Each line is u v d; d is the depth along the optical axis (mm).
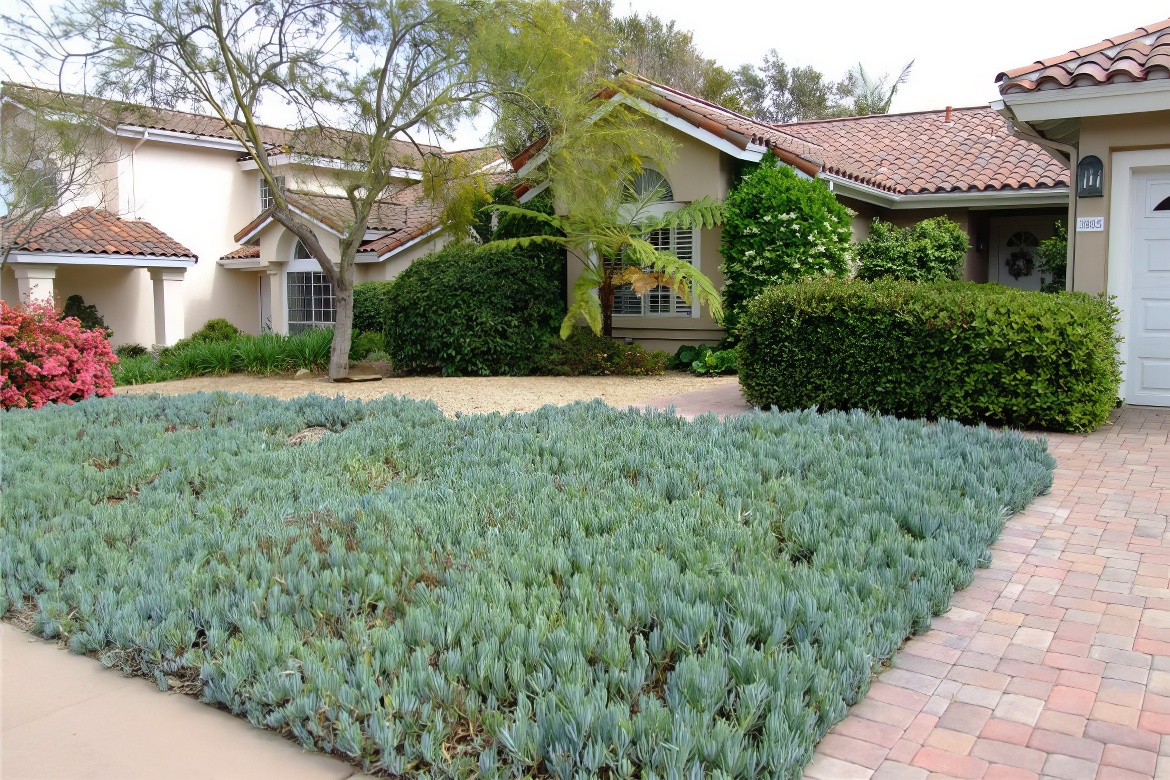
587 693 3340
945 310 8695
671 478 6125
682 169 15086
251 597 4262
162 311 20906
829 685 3402
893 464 6305
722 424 8094
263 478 6727
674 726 3041
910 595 4258
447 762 3092
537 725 3100
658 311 16094
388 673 3594
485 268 14836
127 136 21750
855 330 9203
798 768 2988
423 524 5266
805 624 3850
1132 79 8555
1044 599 4598
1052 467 6699
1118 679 3729
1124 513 5973
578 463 6805
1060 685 3688
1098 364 8141
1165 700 3547
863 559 4684
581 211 14055
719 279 15289
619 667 3520
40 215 16969
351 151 14617
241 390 14258
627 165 14586
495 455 7000
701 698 3258
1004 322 8383
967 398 8711
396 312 15281
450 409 11375
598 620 3844
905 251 15359
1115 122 9125
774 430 7758
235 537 5125
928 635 4203
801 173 14367
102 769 3197
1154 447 7773
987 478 6109
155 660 3926
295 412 9516
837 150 18844
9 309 11461
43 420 9078
